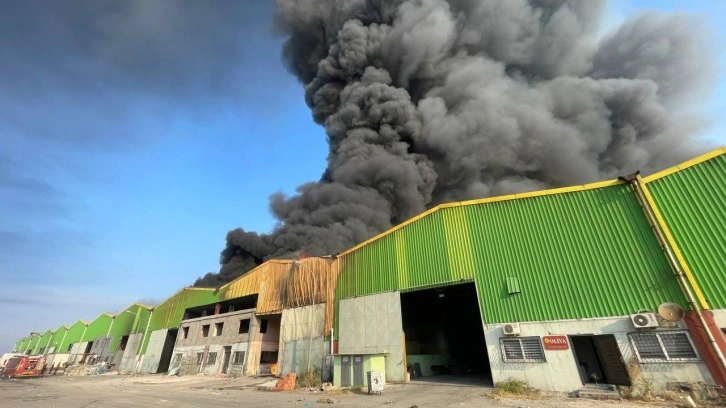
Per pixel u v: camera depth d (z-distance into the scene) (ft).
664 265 49.44
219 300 134.21
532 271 59.88
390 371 70.90
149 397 59.47
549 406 42.37
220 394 64.13
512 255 62.75
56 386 88.38
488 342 59.11
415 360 86.22
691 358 44.42
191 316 158.81
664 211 51.57
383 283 78.95
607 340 50.62
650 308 48.78
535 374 53.72
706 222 48.01
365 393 59.00
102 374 154.71
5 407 46.83
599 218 56.95
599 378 50.52
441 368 91.56
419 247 75.05
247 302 134.51
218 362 120.26
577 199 60.03
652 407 39.91
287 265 112.16
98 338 211.00
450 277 67.62
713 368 42.68
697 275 46.65
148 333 169.89
